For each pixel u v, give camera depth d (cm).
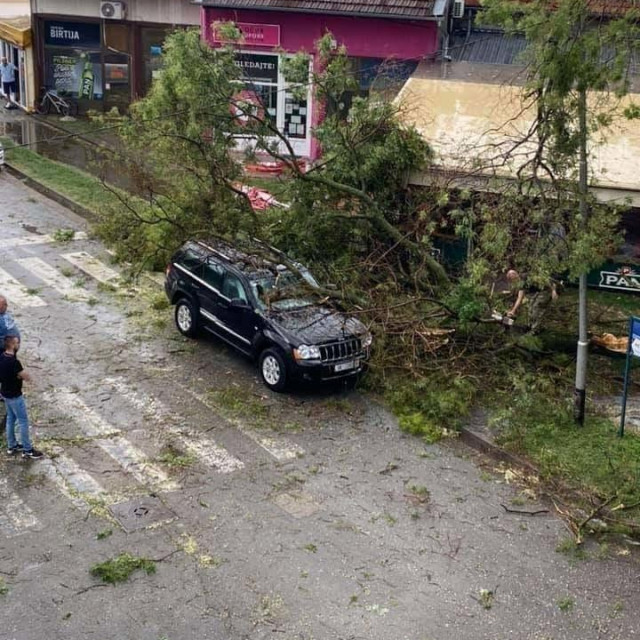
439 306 1456
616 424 1300
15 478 1133
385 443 1268
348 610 930
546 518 1105
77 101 3189
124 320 1644
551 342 1484
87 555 995
